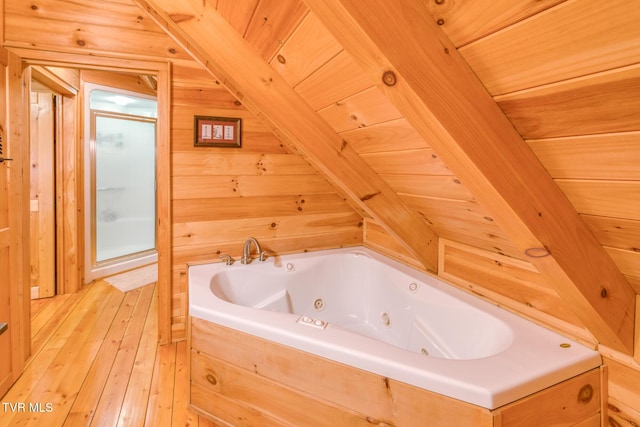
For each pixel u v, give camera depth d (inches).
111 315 105.6
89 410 63.6
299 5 37.5
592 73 23.9
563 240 36.7
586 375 44.8
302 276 95.3
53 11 75.4
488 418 37.5
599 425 45.9
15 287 71.2
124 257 157.5
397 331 82.4
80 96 125.3
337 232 108.8
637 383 42.6
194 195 89.9
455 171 34.4
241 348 56.4
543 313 55.0
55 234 120.0
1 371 66.7
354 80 43.6
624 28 20.4
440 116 30.3
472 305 63.7
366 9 27.4
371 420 45.2
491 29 26.4
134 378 73.8
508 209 34.3
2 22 72.2
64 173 119.6
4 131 67.7
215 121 89.7
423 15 29.0
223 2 47.6
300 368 50.6
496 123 32.2
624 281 41.7
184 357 82.5
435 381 40.8
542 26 23.5
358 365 45.9
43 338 90.1
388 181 67.8
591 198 34.1
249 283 88.7
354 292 100.3
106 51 79.3
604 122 26.2
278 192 99.4
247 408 56.5
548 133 30.9
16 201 71.2
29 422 60.2
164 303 87.8
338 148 62.9
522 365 43.3
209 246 92.7
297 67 50.4
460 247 72.7
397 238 75.8
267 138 96.3
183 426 60.4
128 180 161.6
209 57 53.2
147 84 155.5
